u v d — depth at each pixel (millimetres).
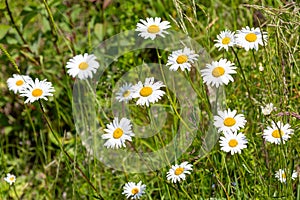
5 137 1850
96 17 1962
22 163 1772
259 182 1387
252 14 1705
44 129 1811
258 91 1602
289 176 1315
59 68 1848
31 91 1323
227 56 1662
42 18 1845
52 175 1721
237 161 1354
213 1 1826
